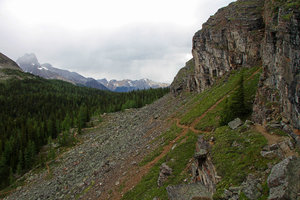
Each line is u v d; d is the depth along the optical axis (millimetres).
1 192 66312
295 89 19656
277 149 18469
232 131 26203
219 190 17734
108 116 142375
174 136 46344
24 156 83375
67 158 74750
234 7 73312
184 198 20609
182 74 137500
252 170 17688
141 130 72438
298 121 19172
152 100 177250
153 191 29547
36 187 58156
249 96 40031
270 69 29953
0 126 117875
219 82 70125
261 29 57812
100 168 49250
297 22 19266
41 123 119938
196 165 26172
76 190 43562
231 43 67562
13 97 181500
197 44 93938
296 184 12117
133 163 42688
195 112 55844
